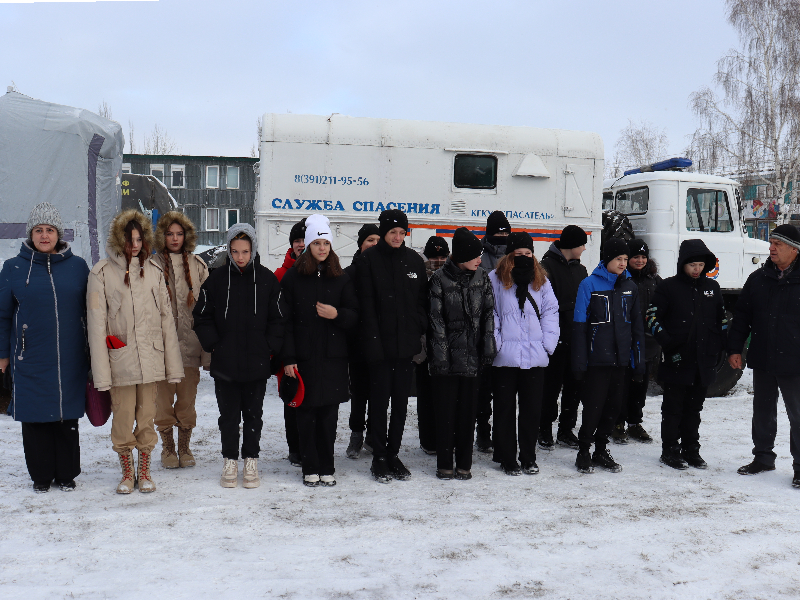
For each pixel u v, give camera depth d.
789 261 4.50
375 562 3.06
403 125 7.07
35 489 4.00
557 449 5.37
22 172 6.70
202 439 5.38
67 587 2.76
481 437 5.30
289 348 4.15
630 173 8.69
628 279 4.70
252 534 3.38
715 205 8.05
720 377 7.40
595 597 2.77
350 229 6.93
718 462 4.97
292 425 4.70
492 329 4.35
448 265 4.39
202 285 4.11
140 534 3.35
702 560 3.16
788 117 21.41
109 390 4.00
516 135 7.33
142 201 11.51
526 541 3.36
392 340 4.27
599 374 4.62
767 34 21.97
